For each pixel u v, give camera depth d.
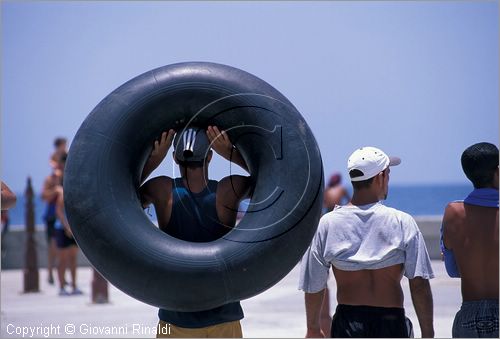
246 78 9.86
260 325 19.06
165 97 9.66
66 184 9.33
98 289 23.84
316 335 10.73
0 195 11.52
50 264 29.73
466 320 10.30
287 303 22.80
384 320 10.11
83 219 9.20
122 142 9.48
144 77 9.82
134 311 22.00
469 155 10.48
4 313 21.66
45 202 29.22
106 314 21.42
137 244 9.15
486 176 10.45
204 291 9.16
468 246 10.38
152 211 10.30
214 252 9.23
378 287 10.18
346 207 10.38
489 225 10.34
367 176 10.32
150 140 9.77
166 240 9.30
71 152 9.44
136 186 9.69
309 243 9.54
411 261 10.09
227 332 9.90
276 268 9.33
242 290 9.26
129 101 9.62
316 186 9.48
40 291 27.22
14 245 34.59
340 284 10.36
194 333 9.80
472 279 10.37
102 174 9.30
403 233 10.12
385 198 10.66
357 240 10.20
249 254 9.22
